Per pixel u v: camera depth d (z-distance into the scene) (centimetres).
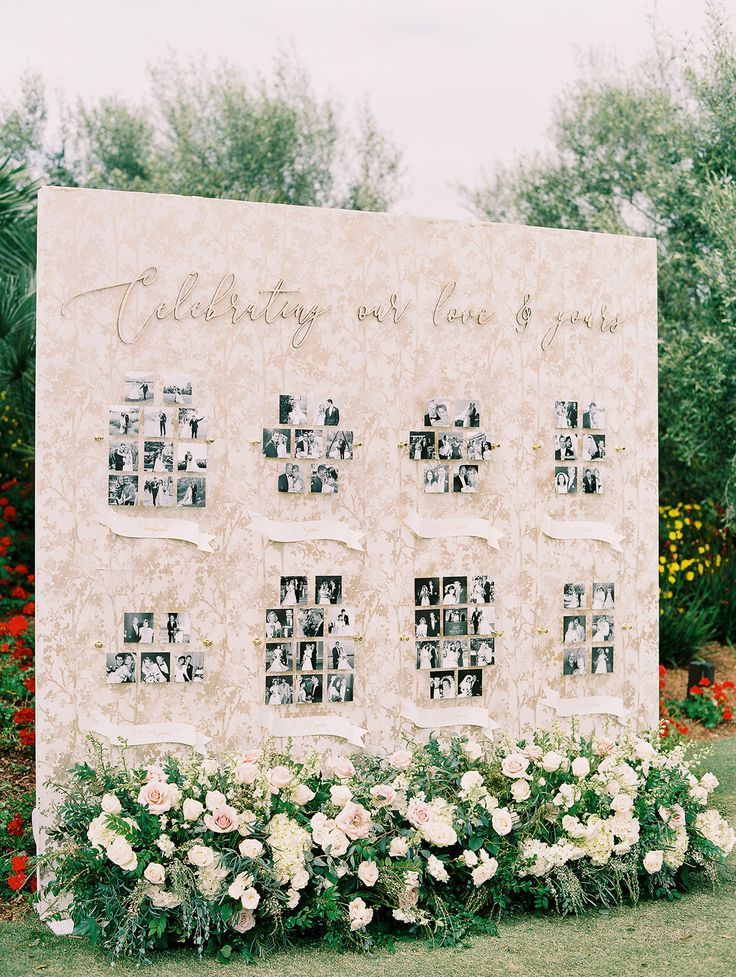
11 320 721
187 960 346
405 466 452
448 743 454
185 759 420
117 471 413
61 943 362
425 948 356
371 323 447
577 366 481
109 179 1372
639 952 350
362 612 445
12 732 551
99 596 411
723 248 930
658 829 403
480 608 462
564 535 476
